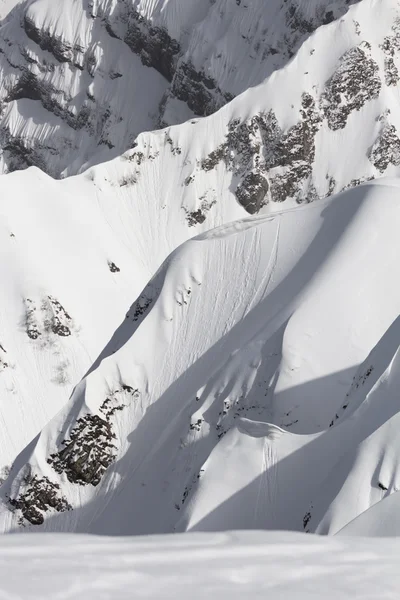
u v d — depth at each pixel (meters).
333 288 73.19
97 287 150.88
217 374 71.19
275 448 56.94
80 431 76.25
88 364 138.62
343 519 39.91
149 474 70.38
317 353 68.44
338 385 66.62
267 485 55.09
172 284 84.75
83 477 74.25
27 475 75.12
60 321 140.00
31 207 159.00
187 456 67.25
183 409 73.00
